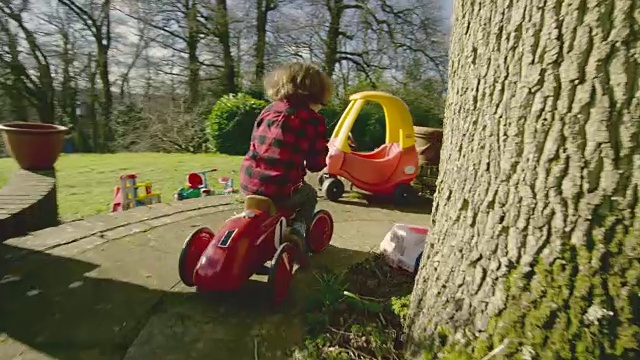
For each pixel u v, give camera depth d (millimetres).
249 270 2312
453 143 1780
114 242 3158
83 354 1866
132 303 2301
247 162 2506
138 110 16859
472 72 1651
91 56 17062
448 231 1761
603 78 1301
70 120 17328
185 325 2111
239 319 2182
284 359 1885
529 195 1466
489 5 1557
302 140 2465
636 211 1313
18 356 1833
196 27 15695
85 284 2492
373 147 14367
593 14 1292
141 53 16750
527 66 1438
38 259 2807
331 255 3115
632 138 1289
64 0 16125
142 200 5398
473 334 1565
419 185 5402
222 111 12703
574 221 1388
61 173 8195
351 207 4625
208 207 4168
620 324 1329
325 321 2088
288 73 2521
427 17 16203
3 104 16031
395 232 2969
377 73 16750
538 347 1406
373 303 2191
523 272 1479
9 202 3658
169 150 15617
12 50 15586
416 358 1707
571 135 1370
